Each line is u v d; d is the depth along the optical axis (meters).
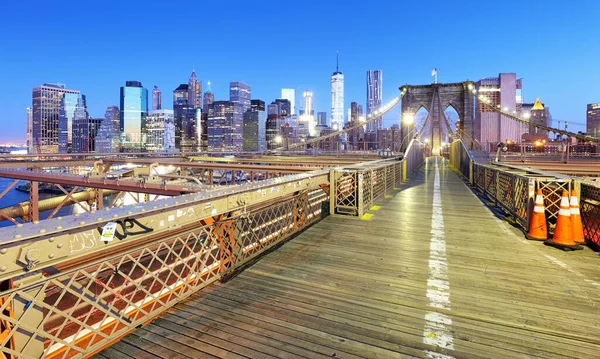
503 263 5.18
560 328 3.34
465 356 2.92
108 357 2.88
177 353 2.94
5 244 2.21
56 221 2.64
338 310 3.71
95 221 2.73
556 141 68.81
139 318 3.37
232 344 3.07
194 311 3.66
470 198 11.88
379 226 7.55
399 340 3.15
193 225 4.84
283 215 6.35
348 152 49.38
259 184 5.19
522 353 2.96
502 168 10.93
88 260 3.45
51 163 25.06
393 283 4.44
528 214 6.81
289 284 4.39
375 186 10.88
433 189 14.71
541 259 5.35
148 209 3.22
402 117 53.31
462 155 21.55
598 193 5.74
